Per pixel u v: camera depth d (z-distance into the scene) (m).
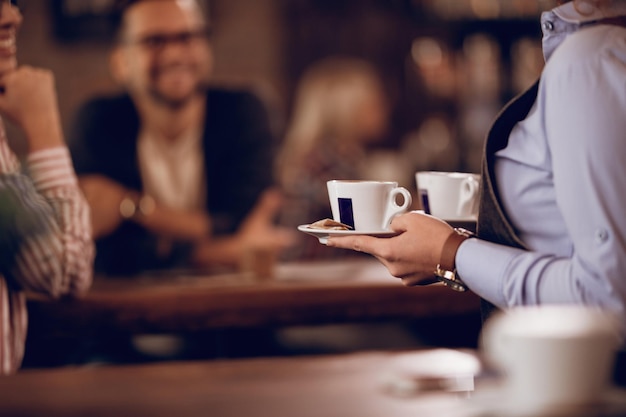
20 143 6.17
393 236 1.83
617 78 1.50
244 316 3.06
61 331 2.95
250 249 3.37
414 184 6.62
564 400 1.25
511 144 1.70
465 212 2.06
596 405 1.24
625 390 1.33
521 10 6.61
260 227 4.52
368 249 1.79
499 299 1.64
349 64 6.62
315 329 3.72
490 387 1.36
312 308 3.09
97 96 4.63
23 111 2.71
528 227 1.69
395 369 1.57
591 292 1.50
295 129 6.56
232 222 4.55
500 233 1.69
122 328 2.98
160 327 3.01
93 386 1.50
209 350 3.45
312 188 4.58
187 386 1.48
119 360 3.37
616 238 1.47
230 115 4.61
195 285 3.19
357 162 4.71
